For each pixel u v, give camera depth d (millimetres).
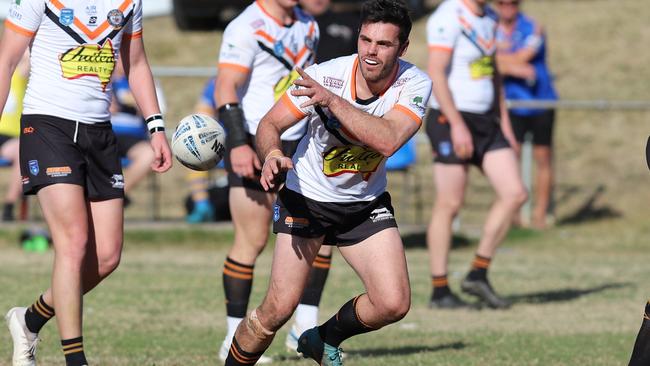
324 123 17406
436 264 31688
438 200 31578
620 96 64938
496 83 31484
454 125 30031
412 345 25391
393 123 16938
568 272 39875
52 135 18750
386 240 17938
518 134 47625
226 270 23172
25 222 44438
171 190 52500
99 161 19250
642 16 80625
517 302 33125
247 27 23078
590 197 53344
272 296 18156
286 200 18266
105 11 19094
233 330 22922
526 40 47656
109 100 19516
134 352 23703
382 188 18359
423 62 68312
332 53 29672
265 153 17016
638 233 48906
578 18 80375
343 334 18734
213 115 43750
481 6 30688
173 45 73188
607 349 25000
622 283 37312
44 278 35156
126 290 33781
